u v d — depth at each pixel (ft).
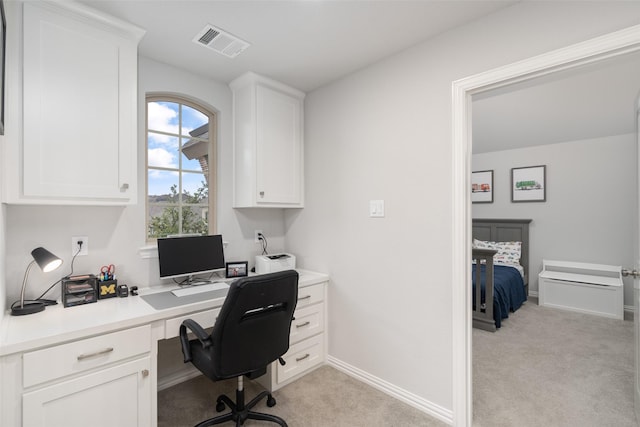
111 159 5.61
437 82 6.36
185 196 8.07
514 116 12.89
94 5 5.31
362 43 6.66
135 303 5.88
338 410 6.54
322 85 8.71
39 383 4.21
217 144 8.50
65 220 6.07
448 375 6.18
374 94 7.49
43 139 4.94
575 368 8.40
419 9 5.53
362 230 7.73
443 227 6.27
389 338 7.16
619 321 12.03
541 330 11.12
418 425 6.08
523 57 5.29
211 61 7.39
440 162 6.31
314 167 8.96
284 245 9.97
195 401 6.84
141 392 5.16
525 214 15.74
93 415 4.67
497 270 13.85
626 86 10.12
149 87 7.24
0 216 4.52
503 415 6.43
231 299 4.89
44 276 5.82
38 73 4.90
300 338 7.79
